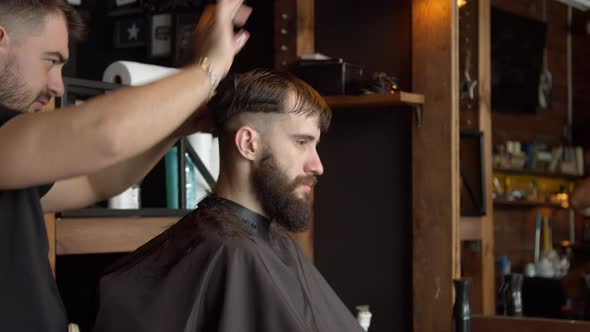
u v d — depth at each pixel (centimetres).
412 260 234
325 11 252
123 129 86
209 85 99
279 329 111
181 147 193
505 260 242
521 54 250
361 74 237
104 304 112
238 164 124
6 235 97
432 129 229
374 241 241
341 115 247
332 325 132
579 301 239
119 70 203
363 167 244
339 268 246
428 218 229
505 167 245
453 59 227
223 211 122
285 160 122
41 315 99
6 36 101
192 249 116
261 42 266
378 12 244
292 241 140
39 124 88
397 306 237
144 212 182
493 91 245
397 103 227
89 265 235
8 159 87
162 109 90
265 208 124
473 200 238
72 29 117
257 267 115
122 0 299
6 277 97
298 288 125
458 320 199
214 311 112
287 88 122
